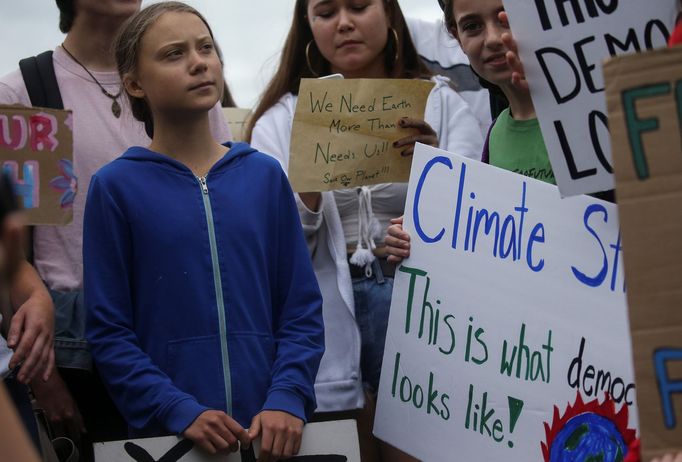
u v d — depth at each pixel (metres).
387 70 5.03
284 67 5.06
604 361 3.60
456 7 4.08
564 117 3.34
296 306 3.86
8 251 1.65
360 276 4.59
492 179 3.89
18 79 4.50
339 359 4.53
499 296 3.81
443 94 4.90
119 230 3.74
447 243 3.95
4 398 1.75
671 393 2.36
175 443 3.48
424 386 3.92
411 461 4.48
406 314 3.99
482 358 3.81
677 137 2.39
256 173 3.90
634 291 2.39
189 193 3.78
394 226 4.07
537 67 3.36
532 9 3.35
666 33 3.25
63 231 4.32
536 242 3.76
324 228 4.65
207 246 3.72
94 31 4.55
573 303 3.67
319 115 4.43
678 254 2.37
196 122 3.88
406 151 4.48
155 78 3.84
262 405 3.67
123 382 3.60
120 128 4.50
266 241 3.85
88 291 3.73
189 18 3.89
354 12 4.87
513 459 3.71
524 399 3.71
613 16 3.28
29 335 3.81
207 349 3.65
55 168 3.87
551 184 3.77
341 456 3.60
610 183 3.31
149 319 3.71
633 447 2.63
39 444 3.86
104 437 4.33
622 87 2.43
